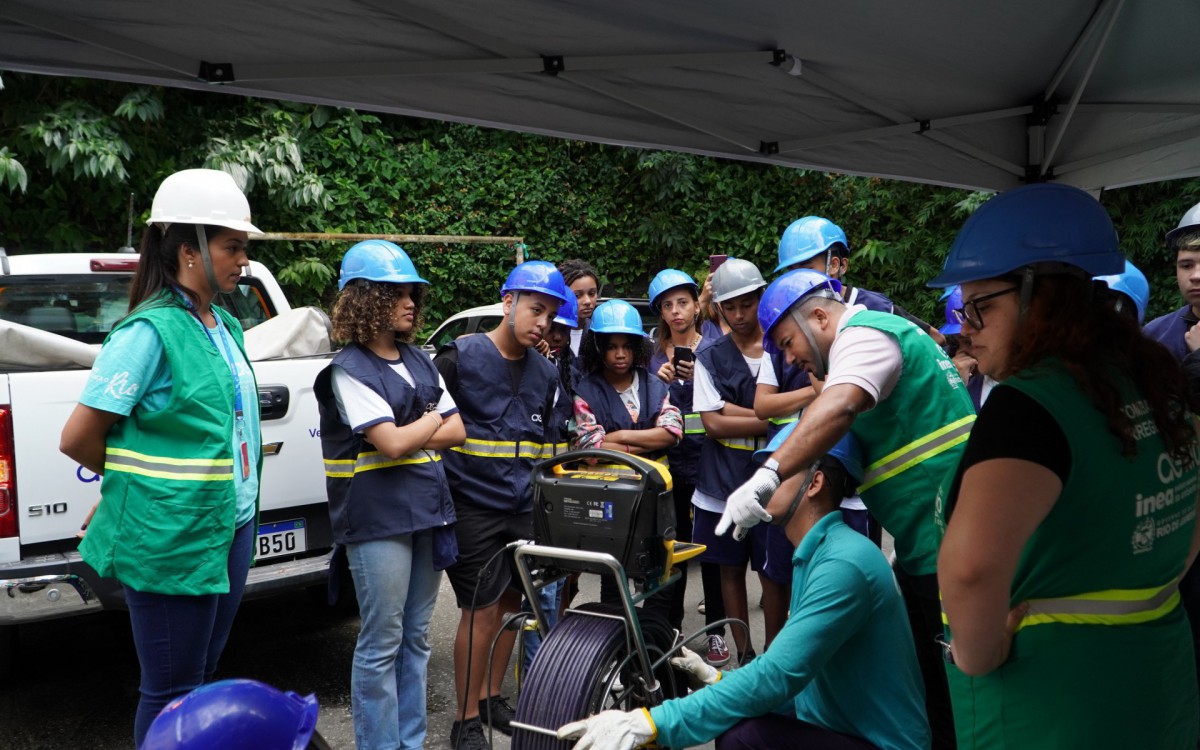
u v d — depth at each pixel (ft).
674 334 15.79
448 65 9.17
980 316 5.48
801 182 40.73
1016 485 4.80
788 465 7.37
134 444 8.67
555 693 7.78
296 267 34.17
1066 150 13.82
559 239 39.96
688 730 7.20
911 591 9.27
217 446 8.85
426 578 11.02
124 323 8.70
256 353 15.24
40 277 14.98
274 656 15.31
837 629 7.26
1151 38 10.99
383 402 10.17
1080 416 4.87
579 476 8.83
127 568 8.58
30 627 16.84
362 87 9.75
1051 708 5.08
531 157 39.17
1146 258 34.37
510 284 11.87
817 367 9.12
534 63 9.52
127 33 7.93
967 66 11.42
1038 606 5.11
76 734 12.53
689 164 39.17
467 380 11.64
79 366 12.59
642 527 8.40
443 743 12.15
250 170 31.99
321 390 10.48
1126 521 4.93
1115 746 5.02
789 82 11.02
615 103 11.09
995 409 5.04
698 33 9.50
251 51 8.46
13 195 30.60
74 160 29.22
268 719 4.12
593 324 13.48
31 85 29.73
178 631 8.80
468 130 38.34
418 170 37.37
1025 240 5.21
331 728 12.65
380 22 8.29
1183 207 32.89
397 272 10.46
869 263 39.93
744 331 13.34
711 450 13.50
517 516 11.73
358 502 10.39
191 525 8.67
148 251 9.07
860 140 12.86
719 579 14.65
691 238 40.83
